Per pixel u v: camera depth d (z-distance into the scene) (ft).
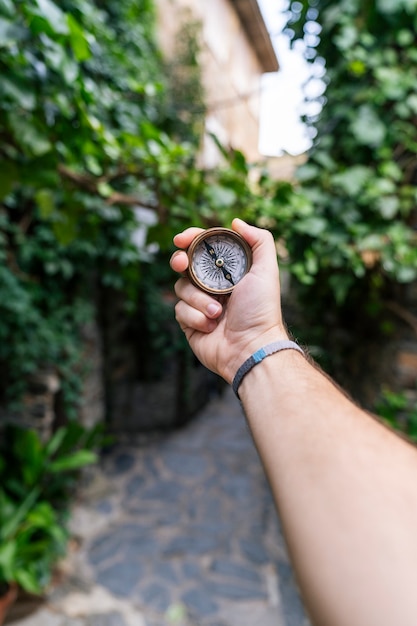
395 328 7.00
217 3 14.08
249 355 2.10
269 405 1.67
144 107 7.25
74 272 8.67
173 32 11.55
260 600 6.88
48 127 3.45
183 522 8.85
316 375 1.81
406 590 1.00
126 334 12.25
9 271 7.13
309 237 5.82
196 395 14.67
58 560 7.48
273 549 8.12
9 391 7.86
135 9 8.45
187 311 2.36
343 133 6.20
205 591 7.02
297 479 1.30
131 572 7.36
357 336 8.54
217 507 9.41
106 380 11.64
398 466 1.26
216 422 14.29
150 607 6.64
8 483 6.97
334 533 1.14
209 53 13.44
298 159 6.90
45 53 2.79
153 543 8.14
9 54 2.88
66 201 4.52
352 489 1.20
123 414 12.62
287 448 1.41
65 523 8.07
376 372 7.68
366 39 5.60
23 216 7.40
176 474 10.75
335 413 1.50
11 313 7.15
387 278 6.96
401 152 6.00
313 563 1.13
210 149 13.69
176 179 4.56
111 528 8.57
